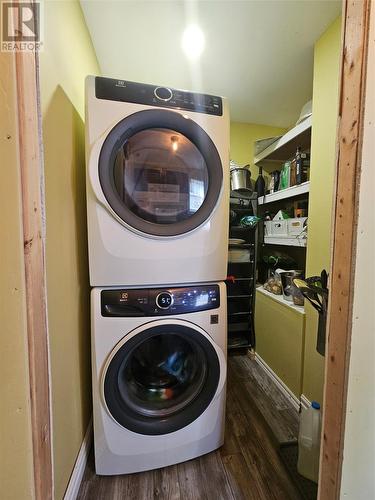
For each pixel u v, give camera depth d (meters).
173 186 1.10
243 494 1.03
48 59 0.81
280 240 1.93
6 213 0.47
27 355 0.50
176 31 1.33
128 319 1.00
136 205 1.05
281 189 1.96
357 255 0.61
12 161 0.46
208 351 1.11
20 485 0.51
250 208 2.20
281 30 1.32
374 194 0.62
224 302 1.14
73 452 1.03
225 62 1.58
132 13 1.21
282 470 1.14
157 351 1.21
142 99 0.97
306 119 1.62
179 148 1.07
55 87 0.87
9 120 0.46
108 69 1.64
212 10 1.20
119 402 1.04
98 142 0.93
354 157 0.60
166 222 1.08
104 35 1.35
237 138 2.41
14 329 0.49
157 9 1.19
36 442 0.52
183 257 1.06
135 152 1.04
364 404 0.66
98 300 0.99
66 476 0.95
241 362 2.12
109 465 1.06
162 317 1.03
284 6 1.18
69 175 1.01
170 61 1.57
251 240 2.21
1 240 0.47
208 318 1.10
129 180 1.04
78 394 1.10
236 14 1.22
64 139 0.96
